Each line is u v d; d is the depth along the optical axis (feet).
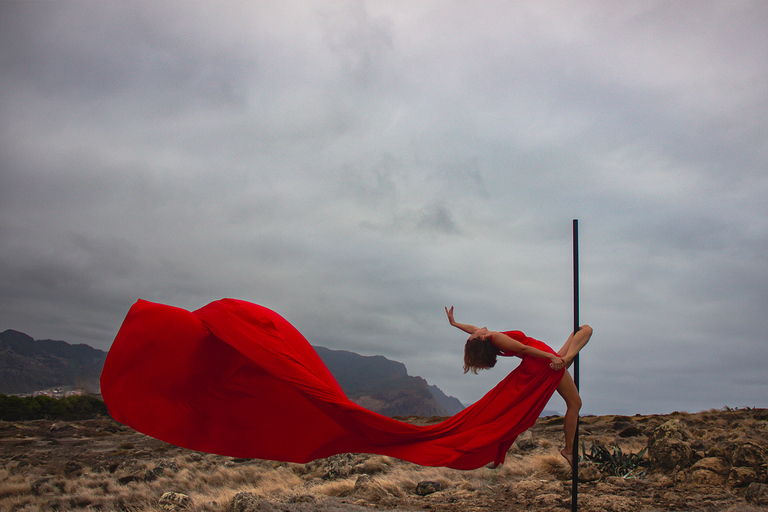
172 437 24.57
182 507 38.81
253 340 22.97
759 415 76.18
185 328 23.95
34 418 184.75
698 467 39.60
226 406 25.21
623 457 46.09
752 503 31.71
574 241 24.30
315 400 22.17
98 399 201.26
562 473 45.96
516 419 21.67
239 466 73.87
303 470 67.36
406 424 22.18
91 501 50.16
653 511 31.53
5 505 50.11
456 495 42.68
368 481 46.80
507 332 23.38
